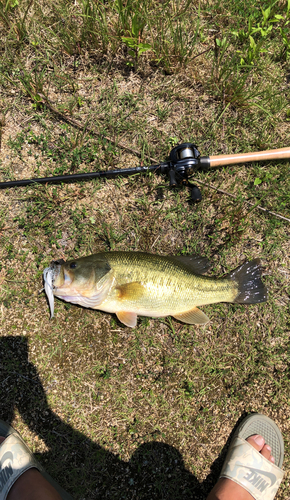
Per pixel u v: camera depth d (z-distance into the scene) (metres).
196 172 0.61
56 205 0.60
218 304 0.60
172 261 0.53
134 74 0.63
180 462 0.57
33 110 0.61
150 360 0.58
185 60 0.63
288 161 0.62
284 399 0.59
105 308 0.53
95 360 0.57
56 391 0.57
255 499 0.54
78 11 0.62
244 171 0.63
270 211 0.62
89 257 0.53
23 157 0.61
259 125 0.64
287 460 0.58
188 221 0.61
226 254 0.61
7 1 0.60
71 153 0.61
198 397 0.58
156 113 0.63
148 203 0.61
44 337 0.57
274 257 0.62
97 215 0.60
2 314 0.57
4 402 0.56
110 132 0.62
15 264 0.59
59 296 0.52
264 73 0.65
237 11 0.65
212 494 0.54
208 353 0.59
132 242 0.60
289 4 0.62
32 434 0.56
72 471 0.55
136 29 0.59
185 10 0.62
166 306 0.53
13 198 0.60
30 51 0.62
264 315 0.61
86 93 0.63
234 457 0.55
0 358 0.56
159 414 0.58
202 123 0.64
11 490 0.49
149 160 0.61
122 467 0.56
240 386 0.59
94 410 0.57
